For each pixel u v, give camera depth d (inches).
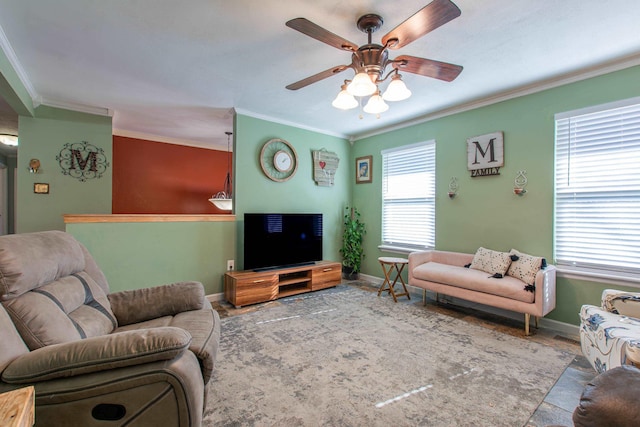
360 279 191.8
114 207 180.9
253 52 93.4
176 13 74.6
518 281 110.9
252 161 153.8
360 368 82.4
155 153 194.9
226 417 62.4
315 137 181.0
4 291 46.7
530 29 81.7
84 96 126.6
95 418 41.9
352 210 200.7
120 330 67.5
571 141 111.0
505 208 127.9
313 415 63.3
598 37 85.3
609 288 102.1
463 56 96.0
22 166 125.9
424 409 65.3
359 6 72.1
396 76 74.6
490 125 132.2
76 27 79.8
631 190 99.0
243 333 105.8
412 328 111.0
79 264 69.5
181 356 47.4
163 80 112.6
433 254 147.9
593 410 29.6
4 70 88.9
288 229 156.6
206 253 142.7
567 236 112.1
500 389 72.7
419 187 162.2
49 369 40.8
